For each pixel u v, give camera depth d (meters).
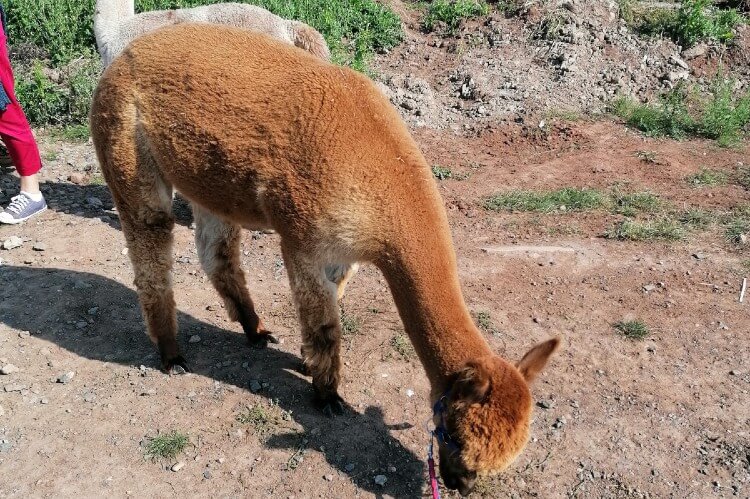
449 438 1.91
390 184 2.07
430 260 2.05
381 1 5.85
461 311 2.04
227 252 2.52
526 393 1.84
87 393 2.39
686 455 2.26
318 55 3.23
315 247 2.13
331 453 2.23
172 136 2.22
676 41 5.30
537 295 2.88
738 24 5.48
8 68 2.99
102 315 2.70
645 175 3.79
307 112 2.11
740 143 4.30
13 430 2.26
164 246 2.40
